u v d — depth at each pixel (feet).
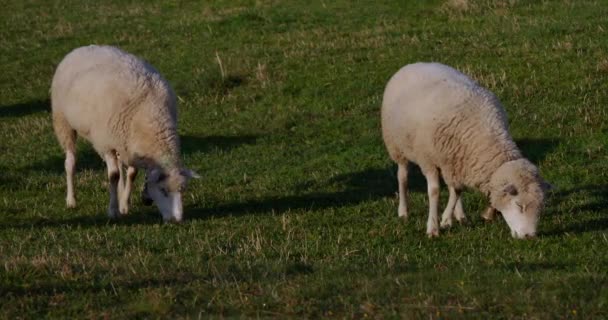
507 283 39.45
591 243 48.24
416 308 36.58
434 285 39.81
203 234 51.98
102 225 55.83
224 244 49.65
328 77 88.38
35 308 37.65
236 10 120.67
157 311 37.06
